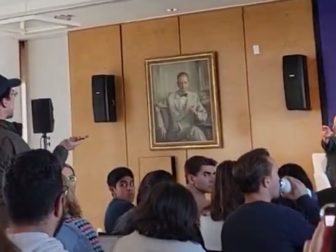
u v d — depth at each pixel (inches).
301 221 95.5
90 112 331.6
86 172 331.6
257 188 99.6
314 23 279.6
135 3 279.4
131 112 320.8
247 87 293.7
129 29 321.4
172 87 309.1
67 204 109.3
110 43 326.3
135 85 319.9
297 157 282.4
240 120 295.1
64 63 342.0
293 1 284.0
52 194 62.2
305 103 275.4
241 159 101.7
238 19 295.6
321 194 111.7
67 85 340.8
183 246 87.0
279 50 287.0
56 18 303.0
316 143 278.2
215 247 126.1
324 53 277.9
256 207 97.2
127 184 180.7
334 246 40.8
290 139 284.0
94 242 105.0
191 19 306.2
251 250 95.4
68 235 95.7
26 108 350.3
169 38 311.6
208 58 300.4
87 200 331.3
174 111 308.3
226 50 298.5
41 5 286.8
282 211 96.3
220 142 298.0
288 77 276.5
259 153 101.5
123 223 126.3
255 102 292.0
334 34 276.2
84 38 333.4
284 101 285.4
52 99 345.7
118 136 323.6
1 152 105.3
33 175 61.8
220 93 299.6
